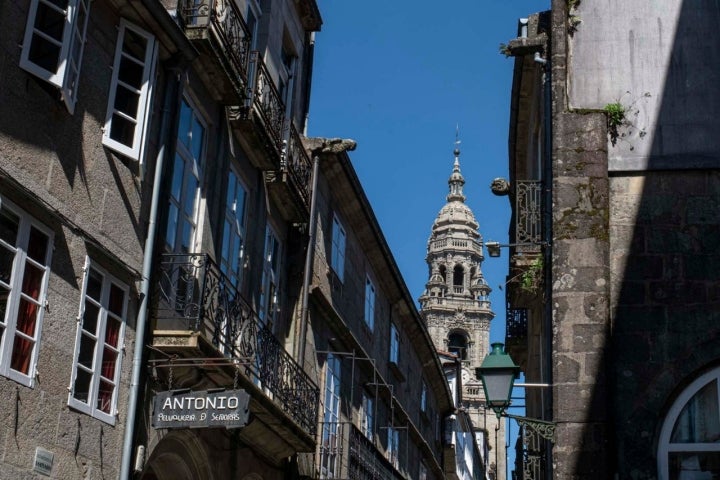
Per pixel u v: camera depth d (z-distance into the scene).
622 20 13.32
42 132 10.02
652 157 12.60
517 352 20.56
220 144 14.60
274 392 14.62
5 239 9.41
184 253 12.97
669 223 12.30
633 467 11.40
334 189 21.03
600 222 12.30
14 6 9.61
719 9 13.21
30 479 9.49
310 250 18.67
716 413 11.55
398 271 26.20
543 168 14.76
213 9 13.56
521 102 19.06
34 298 9.78
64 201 10.34
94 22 11.23
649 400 11.61
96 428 10.71
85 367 10.61
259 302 16.42
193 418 11.47
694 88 12.86
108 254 10.99
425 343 30.42
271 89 16.08
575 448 11.41
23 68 9.70
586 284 12.05
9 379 9.27
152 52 12.15
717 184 12.41
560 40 13.26
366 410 23.27
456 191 114.50
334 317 20.17
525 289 14.46
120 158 11.65
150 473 13.44
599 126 12.71
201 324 12.38
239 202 15.80
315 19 20.08
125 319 11.44
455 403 39.44
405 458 27.62
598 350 11.77
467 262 108.44
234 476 14.47
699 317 11.87
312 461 18.30
